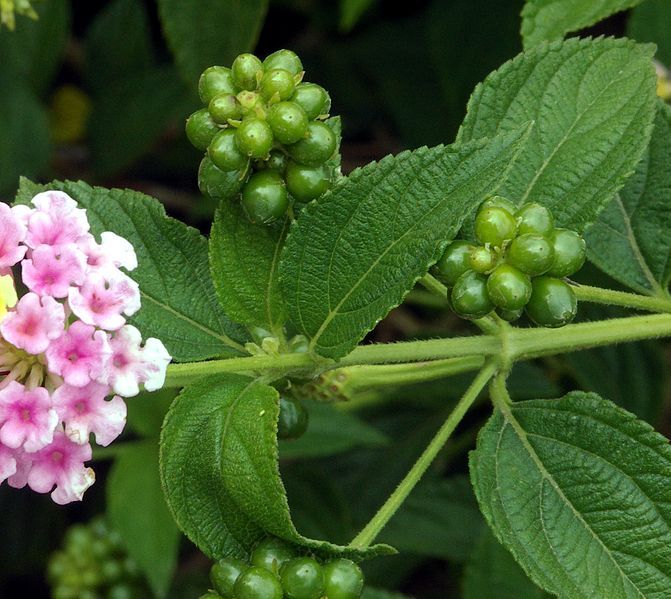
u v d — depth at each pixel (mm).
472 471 289
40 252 267
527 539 285
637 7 372
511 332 295
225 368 282
